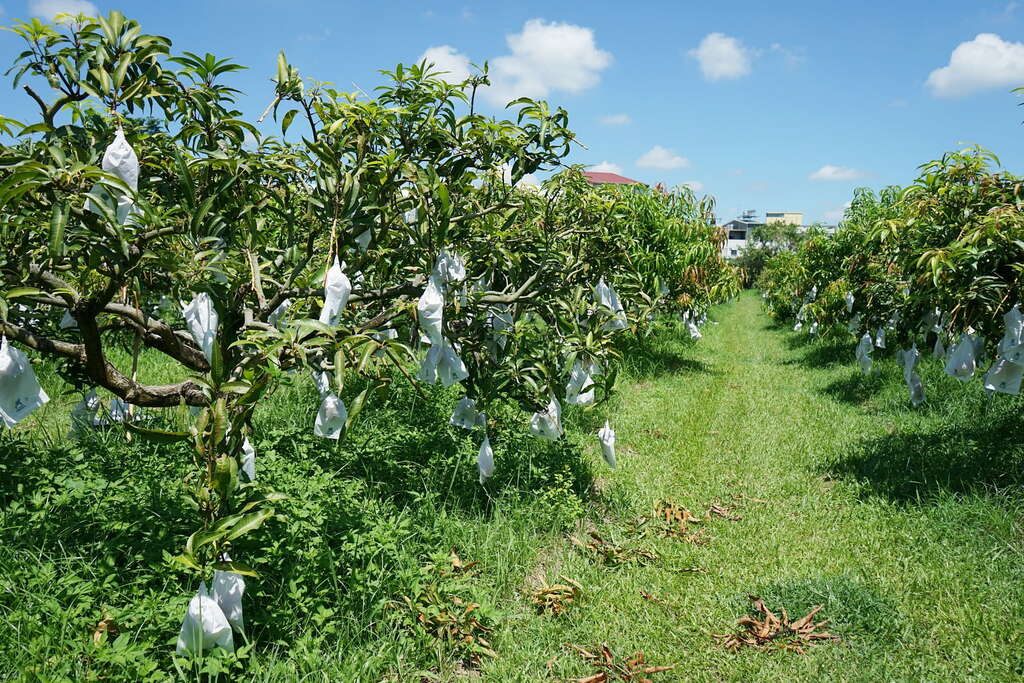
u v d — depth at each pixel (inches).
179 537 126.6
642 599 150.5
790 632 137.4
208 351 88.0
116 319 125.1
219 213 109.3
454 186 124.0
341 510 149.6
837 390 369.1
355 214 106.5
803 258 589.3
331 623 113.4
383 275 129.0
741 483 234.5
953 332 190.4
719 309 1093.8
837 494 214.5
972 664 123.3
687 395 370.9
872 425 289.6
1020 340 156.1
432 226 115.6
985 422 244.5
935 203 180.1
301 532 134.9
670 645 133.8
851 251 448.8
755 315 1031.0
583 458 227.1
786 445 275.1
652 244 380.5
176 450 180.2
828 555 173.3
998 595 144.6
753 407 349.1
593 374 161.9
